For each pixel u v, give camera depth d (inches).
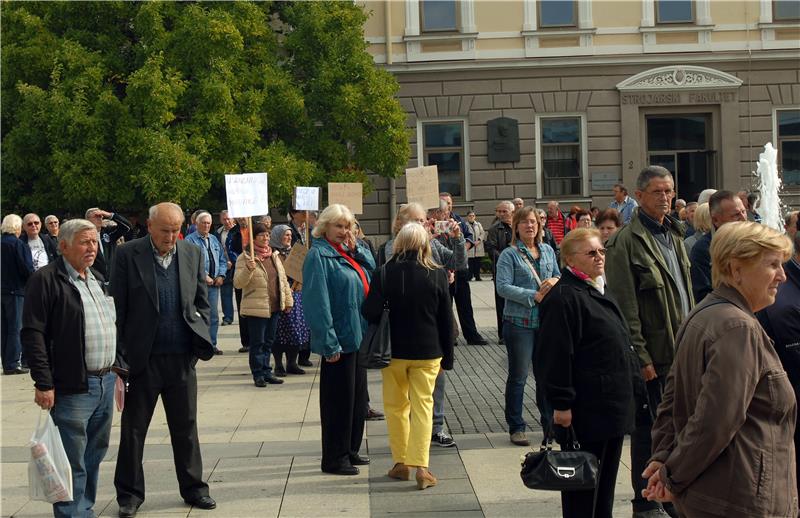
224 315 684.1
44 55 893.2
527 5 1044.5
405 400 280.8
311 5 952.3
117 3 892.6
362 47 963.3
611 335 201.0
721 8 1041.5
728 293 144.1
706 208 310.3
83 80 856.9
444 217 433.7
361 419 296.2
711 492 136.5
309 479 280.7
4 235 494.3
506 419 318.0
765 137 1049.5
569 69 1048.2
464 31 1046.4
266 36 944.3
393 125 952.3
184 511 252.1
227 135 879.1
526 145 1053.8
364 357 267.9
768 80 1045.8
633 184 1048.2
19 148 889.5
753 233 142.2
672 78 1043.3
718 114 1055.0
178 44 884.0
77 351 229.0
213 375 469.4
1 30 906.1
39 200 908.0
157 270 253.9
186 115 908.6
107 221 483.2
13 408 399.2
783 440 137.9
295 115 930.1
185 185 834.2
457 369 464.8
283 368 473.4
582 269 203.3
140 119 857.5
